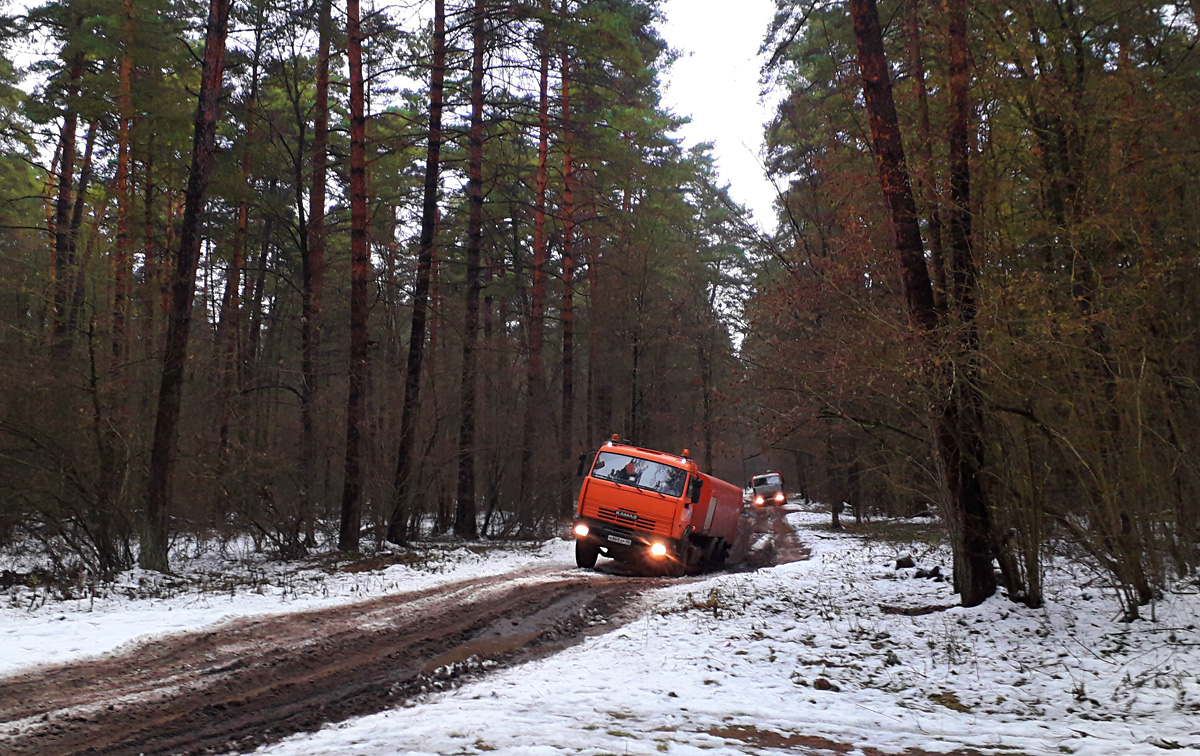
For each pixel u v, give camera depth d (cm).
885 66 1104
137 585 1320
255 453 1775
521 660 854
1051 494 1025
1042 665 819
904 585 1381
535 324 2712
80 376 1509
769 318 1266
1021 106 1145
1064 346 906
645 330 3494
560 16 2112
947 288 1105
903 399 1076
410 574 1554
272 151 2428
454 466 2512
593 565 1886
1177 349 1012
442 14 2034
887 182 1079
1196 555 1059
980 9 1184
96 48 2245
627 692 714
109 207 2427
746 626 1062
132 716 603
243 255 2830
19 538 1562
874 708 688
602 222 2925
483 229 3312
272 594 1244
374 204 2758
